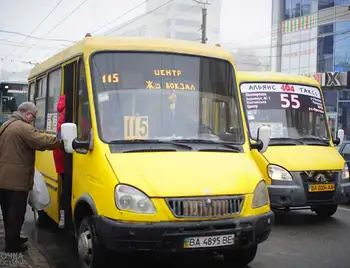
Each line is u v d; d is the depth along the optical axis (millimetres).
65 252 6309
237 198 4711
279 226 8172
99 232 4652
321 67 31719
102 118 5195
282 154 8250
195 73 5738
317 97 9672
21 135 5852
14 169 5859
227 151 5371
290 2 34656
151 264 5770
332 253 6422
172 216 4461
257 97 9203
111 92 5336
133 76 5488
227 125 5719
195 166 4879
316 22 32062
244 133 5754
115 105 5285
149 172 4680
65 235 7266
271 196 7922
